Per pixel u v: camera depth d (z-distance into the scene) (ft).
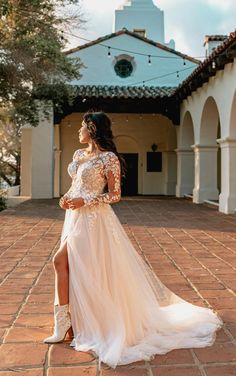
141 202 55.26
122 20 84.07
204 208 46.14
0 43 41.01
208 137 51.31
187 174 63.46
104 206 10.31
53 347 9.74
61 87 50.52
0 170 93.56
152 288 11.85
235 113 38.58
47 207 46.93
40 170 59.72
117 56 71.56
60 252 10.15
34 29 42.86
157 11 84.53
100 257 9.92
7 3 37.65
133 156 74.18
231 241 25.02
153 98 59.52
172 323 10.64
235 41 32.22
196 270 17.66
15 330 10.86
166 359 9.20
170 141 72.18
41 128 59.57
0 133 82.79
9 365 8.86
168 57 72.13
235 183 40.11
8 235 27.35
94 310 9.75
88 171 10.06
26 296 13.92
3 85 44.11
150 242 24.73
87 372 8.56
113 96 58.03
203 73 44.19
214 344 10.00
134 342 9.78
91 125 10.35
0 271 17.44
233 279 16.14
